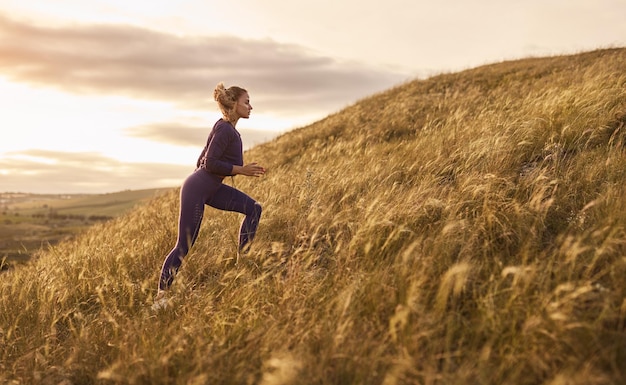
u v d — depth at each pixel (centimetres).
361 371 271
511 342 277
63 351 384
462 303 323
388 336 298
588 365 239
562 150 562
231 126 456
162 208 942
